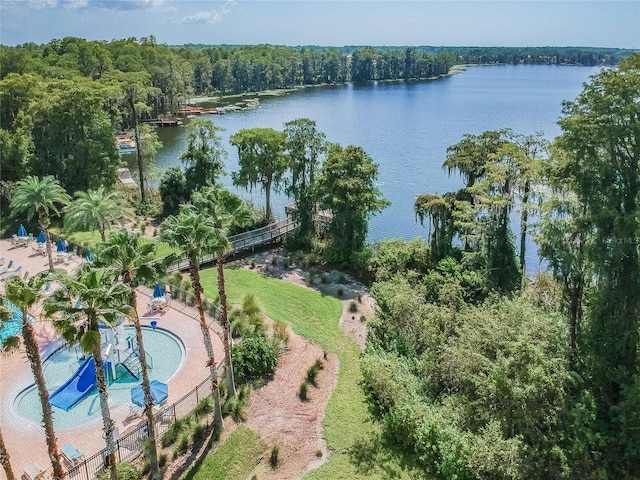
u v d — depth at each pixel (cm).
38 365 1923
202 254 2550
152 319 3875
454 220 4594
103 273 2039
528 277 4734
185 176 6519
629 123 2862
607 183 2961
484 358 2819
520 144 4444
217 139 6562
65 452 2456
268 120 14212
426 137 11638
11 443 2562
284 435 2698
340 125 13312
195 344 3528
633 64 2922
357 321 4022
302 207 5497
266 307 4125
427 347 3428
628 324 2992
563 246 3212
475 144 4694
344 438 2706
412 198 7606
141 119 14462
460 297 3944
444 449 2488
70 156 6206
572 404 2742
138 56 16062
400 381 2991
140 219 6303
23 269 4716
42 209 6041
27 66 12138
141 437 2589
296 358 3403
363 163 5150
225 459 2525
